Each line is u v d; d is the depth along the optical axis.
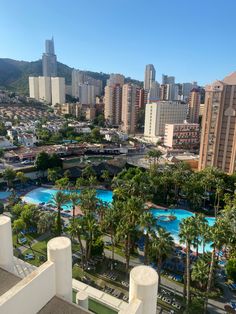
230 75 106.50
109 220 55.81
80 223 53.53
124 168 116.69
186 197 91.75
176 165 112.56
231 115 105.81
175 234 72.38
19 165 115.38
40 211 72.75
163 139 189.50
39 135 167.38
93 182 99.12
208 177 90.31
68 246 14.35
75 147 139.50
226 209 68.50
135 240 56.06
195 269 47.47
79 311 13.41
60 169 112.81
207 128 111.62
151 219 48.91
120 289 48.19
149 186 89.62
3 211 77.94
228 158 109.62
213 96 107.88
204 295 44.19
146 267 13.62
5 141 138.50
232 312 44.31
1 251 16.17
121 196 79.50
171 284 50.47
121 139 181.12
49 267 13.62
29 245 60.44
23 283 12.43
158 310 43.88
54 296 14.16
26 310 12.48
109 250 61.12
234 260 50.44
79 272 52.66
